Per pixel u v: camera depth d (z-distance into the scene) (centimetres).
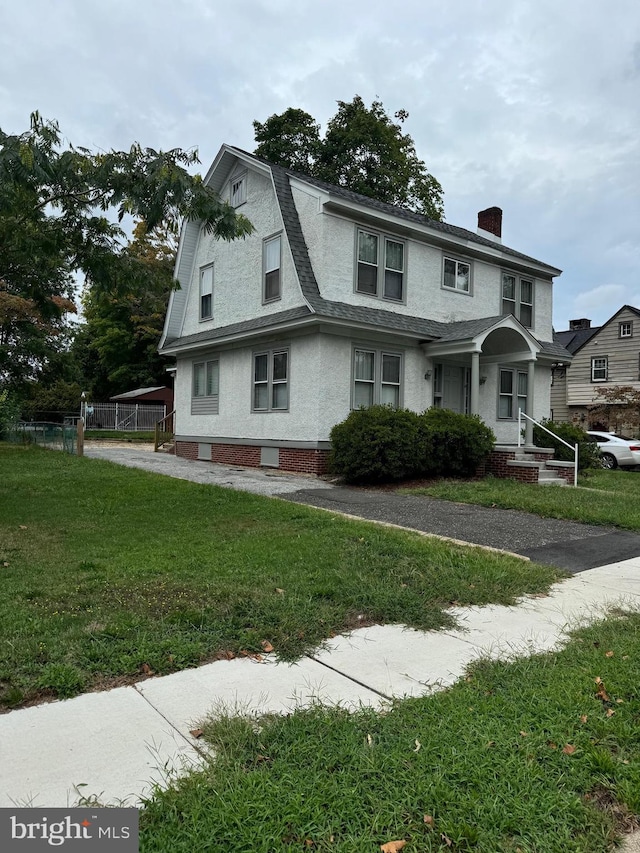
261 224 1585
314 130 2889
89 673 363
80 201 895
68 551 648
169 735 303
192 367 1883
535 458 1477
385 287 1538
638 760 283
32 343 2731
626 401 2702
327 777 265
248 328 1537
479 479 1405
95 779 264
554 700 339
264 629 442
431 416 1383
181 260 1900
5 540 702
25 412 3469
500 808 245
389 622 481
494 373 1827
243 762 279
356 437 1265
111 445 2481
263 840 227
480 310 1788
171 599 488
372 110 2966
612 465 2012
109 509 906
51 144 755
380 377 1492
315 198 1444
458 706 331
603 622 485
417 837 230
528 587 583
